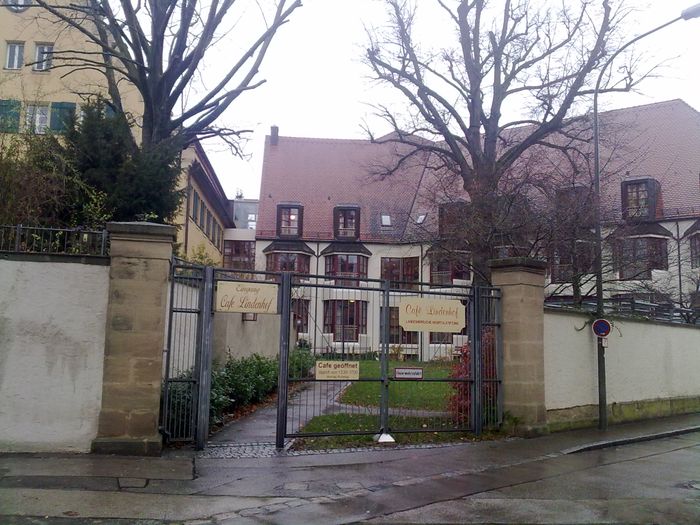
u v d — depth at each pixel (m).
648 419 14.83
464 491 7.24
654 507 6.84
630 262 15.27
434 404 12.20
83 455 7.98
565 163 20.27
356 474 7.83
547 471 8.51
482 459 9.05
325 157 49.59
